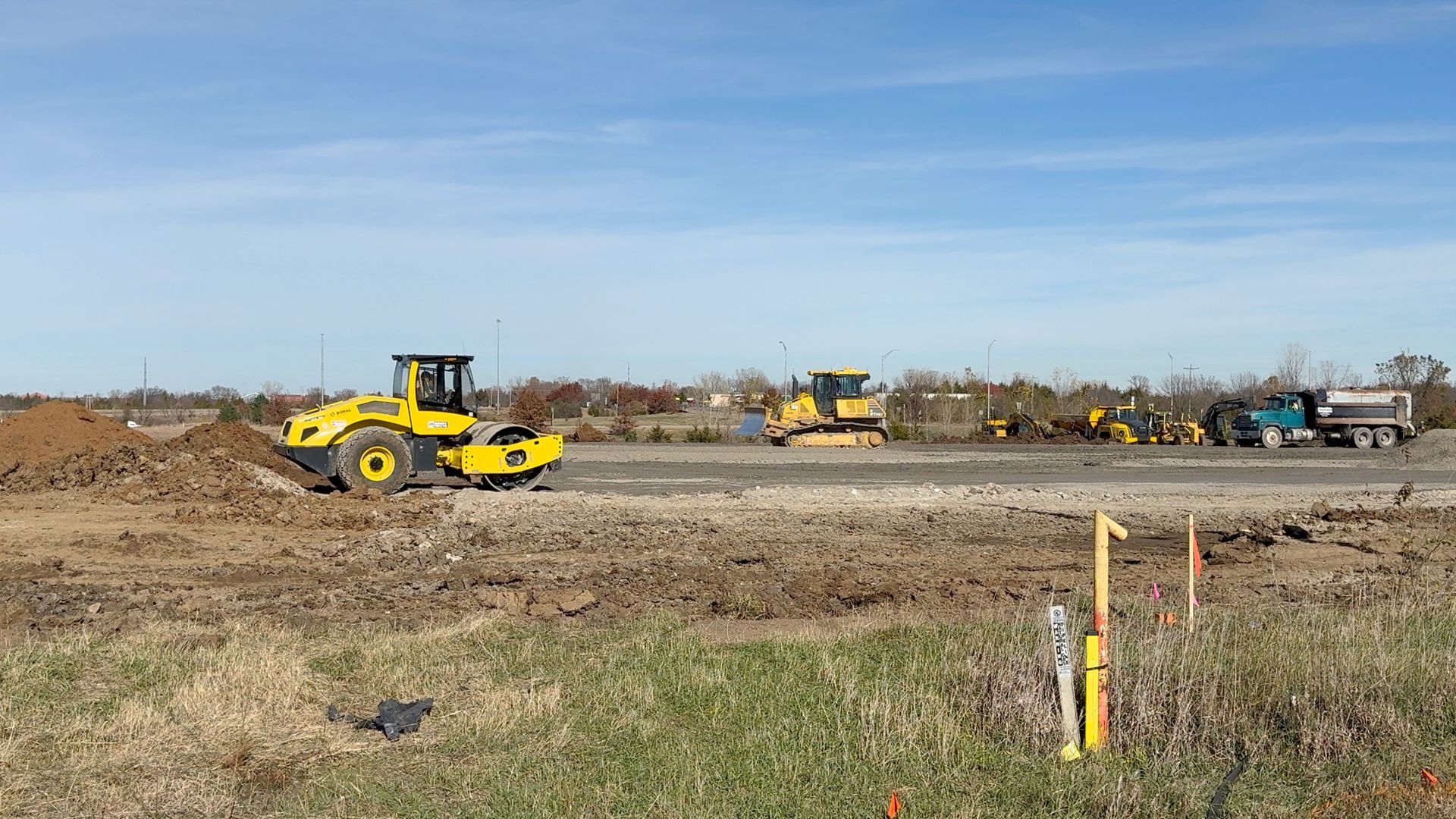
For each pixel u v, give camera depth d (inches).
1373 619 395.5
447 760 272.1
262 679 323.9
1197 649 333.4
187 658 350.6
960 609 455.8
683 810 243.3
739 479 1093.8
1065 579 529.3
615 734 289.4
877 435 1720.0
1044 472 1210.0
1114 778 262.7
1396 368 2741.1
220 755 273.4
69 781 256.2
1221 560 585.6
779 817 242.2
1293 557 595.2
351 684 333.4
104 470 853.8
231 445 957.8
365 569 541.6
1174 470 1263.5
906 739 286.0
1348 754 278.1
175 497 785.6
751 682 335.6
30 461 933.8
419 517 725.3
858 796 253.4
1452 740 285.1
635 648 374.3
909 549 622.5
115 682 327.6
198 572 527.2
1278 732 290.2
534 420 1943.9
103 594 466.3
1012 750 282.0
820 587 497.4
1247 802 251.6
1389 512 795.4
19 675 324.2
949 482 1080.2
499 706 306.7
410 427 881.5
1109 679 307.6
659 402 3393.2
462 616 425.7
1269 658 327.9
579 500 817.5
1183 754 281.9
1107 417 2149.4
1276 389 3152.1
